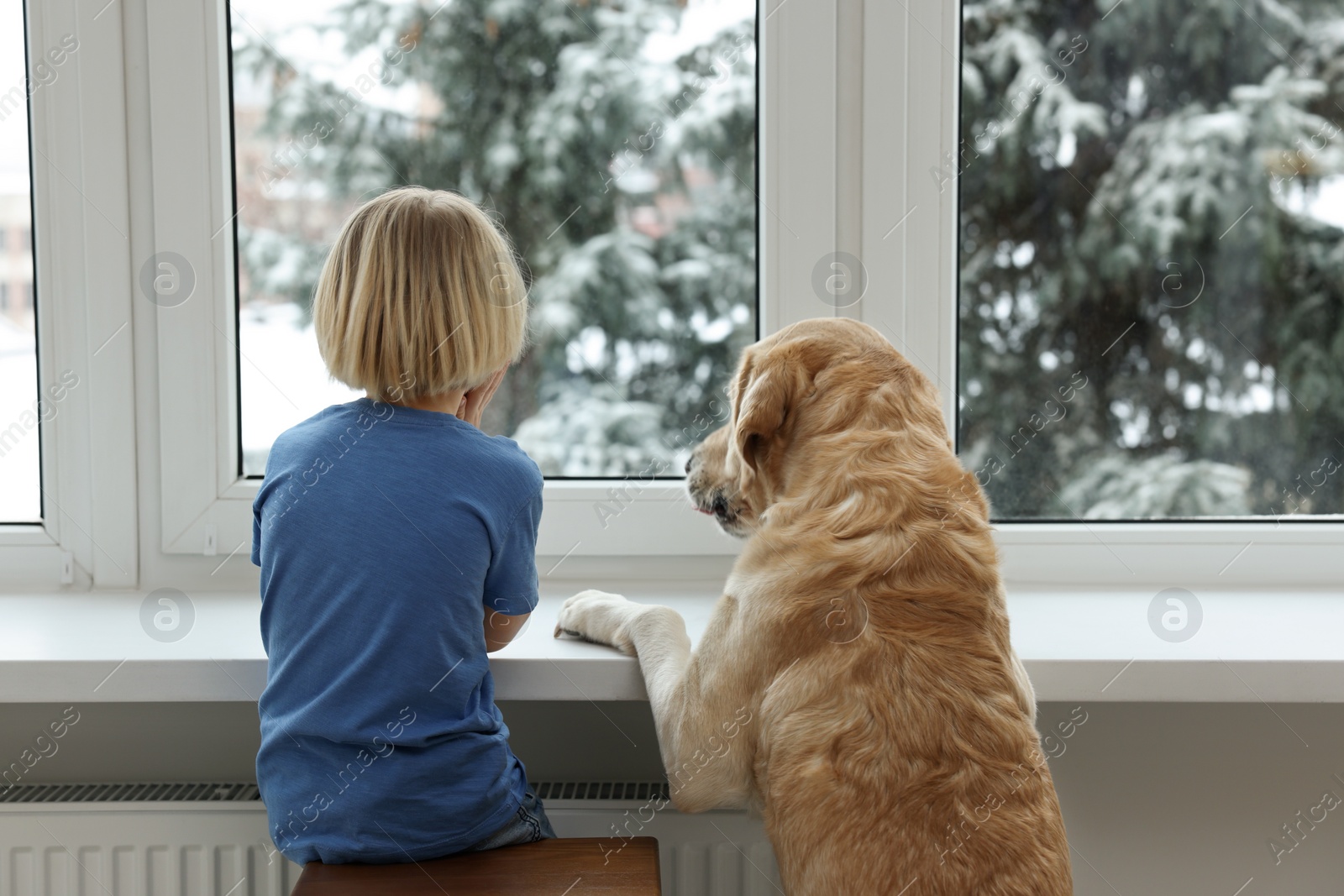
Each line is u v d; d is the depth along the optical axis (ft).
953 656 3.05
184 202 4.48
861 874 2.84
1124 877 4.51
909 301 4.58
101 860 4.04
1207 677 3.67
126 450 4.63
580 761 4.57
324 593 3.14
